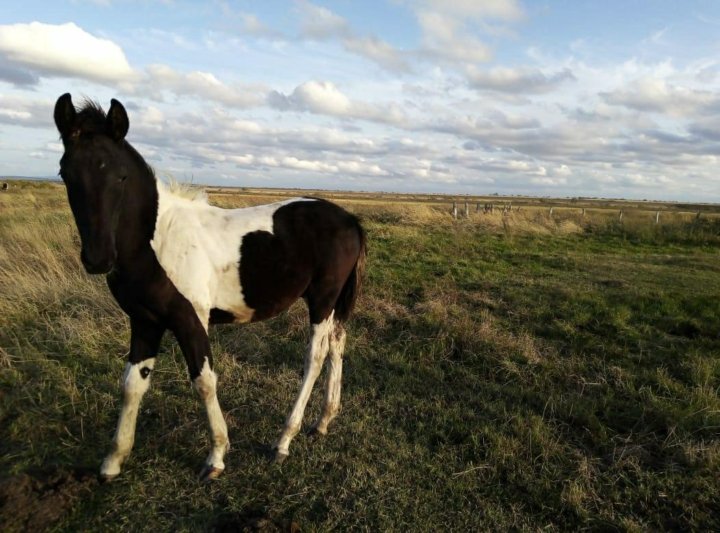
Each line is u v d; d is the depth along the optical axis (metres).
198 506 2.74
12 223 9.41
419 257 10.31
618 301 6.99
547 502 2.89
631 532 2.64
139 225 2.82
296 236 3.33
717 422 3.70
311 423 3.67
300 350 5.00
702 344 5.41
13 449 3.19
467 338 5.25
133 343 3.04
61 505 2.65
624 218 20.06
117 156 2.59
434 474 3.11
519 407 3.98
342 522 2.65
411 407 3.96
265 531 2.53
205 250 3.04
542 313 6.34
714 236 15.60
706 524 2.73
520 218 19.03
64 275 6.44
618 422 3.83
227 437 3.13
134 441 3.27
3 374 4.11
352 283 3.67
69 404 3.72
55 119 2.55
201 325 3.00
